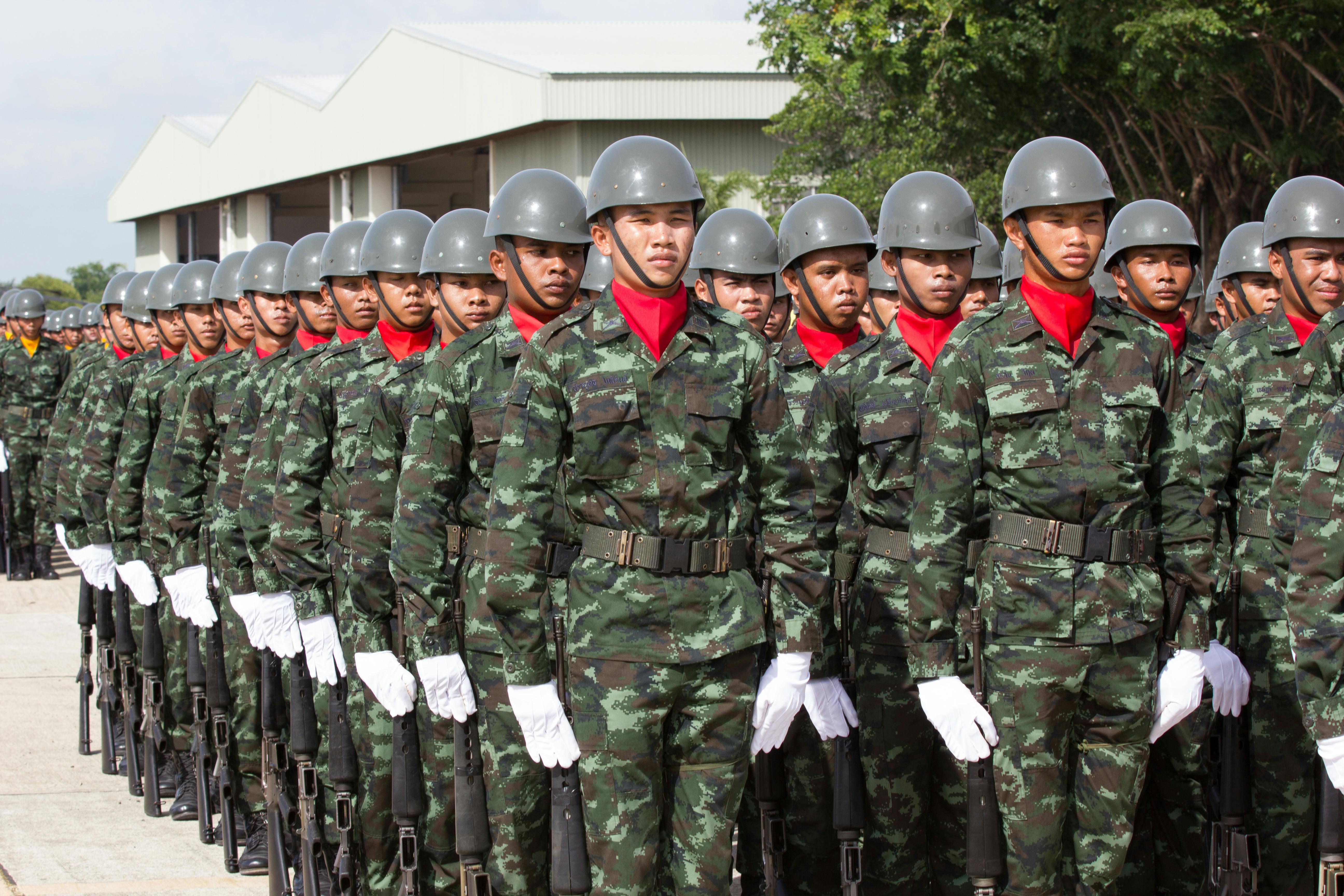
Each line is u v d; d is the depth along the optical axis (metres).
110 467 8.22
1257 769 5.61
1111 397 4.55
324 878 5.68
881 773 5.38
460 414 4.92
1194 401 6.10
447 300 5.60
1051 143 4.68
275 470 6.02
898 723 5.34
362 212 54.12
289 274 6.84
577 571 4.24
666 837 4.24
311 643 5.49
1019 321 4.65
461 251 5.52
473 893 4.71
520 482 4.16
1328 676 4.35
